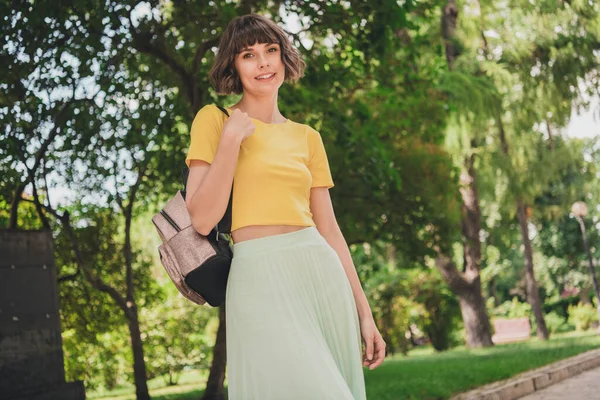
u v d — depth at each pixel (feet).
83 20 34.24
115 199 40.73
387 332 86.38
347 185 48.14
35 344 26.73
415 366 54.75
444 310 94.12
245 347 7.77
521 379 37.50
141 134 39.37
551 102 81.05
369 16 37.06
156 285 50.62
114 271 46.62
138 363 40.11
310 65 37.70
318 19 36.81
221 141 7.72
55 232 43.80
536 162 85.71
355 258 75.56
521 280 145.59
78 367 49.52
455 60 79.15
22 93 34.76
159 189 46.32
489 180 83.87
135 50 38.17
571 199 103.19
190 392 48.34
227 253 8.14
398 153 53.11
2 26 32.71
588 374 44.75
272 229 8.03
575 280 134.31
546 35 80.69
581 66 80.02
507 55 81.30
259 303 7.80
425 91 46.24
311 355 7.63
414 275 91.20
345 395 7.56
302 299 7.91
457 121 69.41
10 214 35.83
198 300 8.30
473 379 37.99
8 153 34.68
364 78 42.80
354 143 40.14
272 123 8.58
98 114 37.60
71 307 46.09
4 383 25.85
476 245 86.74
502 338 114.21
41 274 27.27
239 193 8.05
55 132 35.45
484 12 80.23
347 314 8.18
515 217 108.37
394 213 51.52
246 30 8.46
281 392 7.55
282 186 8.13
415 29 40.52
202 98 39.29
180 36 37.76
